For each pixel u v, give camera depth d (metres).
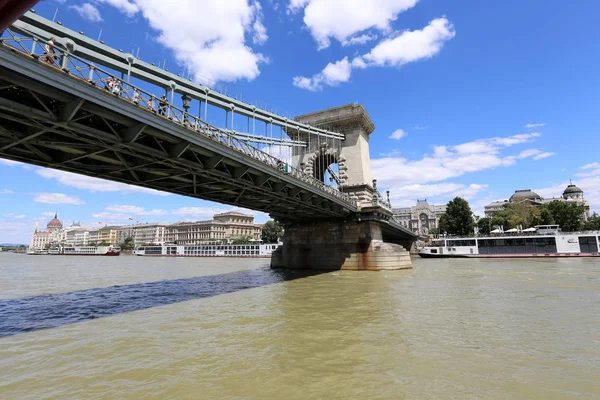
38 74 11.05
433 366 9.24
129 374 9.02
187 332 13.21
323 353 10.44
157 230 197.25
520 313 15.47
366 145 52.06
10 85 11.23
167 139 16.89
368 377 8.56
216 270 49.12
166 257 125.00
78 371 9.30
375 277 31.70
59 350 11.23
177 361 9.95
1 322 15.50
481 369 8.99
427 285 25.34
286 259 45.38
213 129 19.27
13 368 9.60
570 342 11.20
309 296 21.23
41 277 39.19
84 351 11.07
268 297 21.41
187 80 21.19
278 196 28.77
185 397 7.58
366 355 10.18
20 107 11.46
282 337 12.25
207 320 15.19
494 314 15.32
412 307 17.08
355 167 48.03
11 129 13.77
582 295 20.23
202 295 23.02
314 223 44.12
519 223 101.31
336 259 41.56
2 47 10.09
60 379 8.76
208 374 8.91
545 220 91.12
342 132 49.88
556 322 13.79
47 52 11.59
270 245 106.81
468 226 92.19
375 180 43.41
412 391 7.74
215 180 22.41
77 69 12.19
